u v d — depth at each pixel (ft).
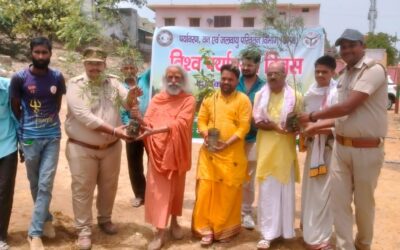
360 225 14.75
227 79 15.55
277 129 15.24
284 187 15.56
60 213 18.29
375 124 13.44
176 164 15.20
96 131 15.03
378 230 18.28
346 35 13.20
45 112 14.76
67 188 22.16
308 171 15.61
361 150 13.64
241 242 16.43
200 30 23.31
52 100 14.80
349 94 13.50
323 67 15.16
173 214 16.28
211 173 15.93
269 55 20.40
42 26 27.89
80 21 14.80
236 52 23.07
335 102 14.97
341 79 14.06
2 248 14.89
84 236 15.52
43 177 14.89
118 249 15.71
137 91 14.93
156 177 15.40
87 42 15.30
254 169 17.49
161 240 15.70
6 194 14.85
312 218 15.46
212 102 15.99
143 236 16.84
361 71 13.21
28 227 17.01
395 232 18.12
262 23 17.40
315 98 15.44
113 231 16.84
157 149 15.19
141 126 15.21
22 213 18.38
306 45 21.79
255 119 15.60
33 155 14.85
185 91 15.56
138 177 19.71
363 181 13.88
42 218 15.05
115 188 16.44
